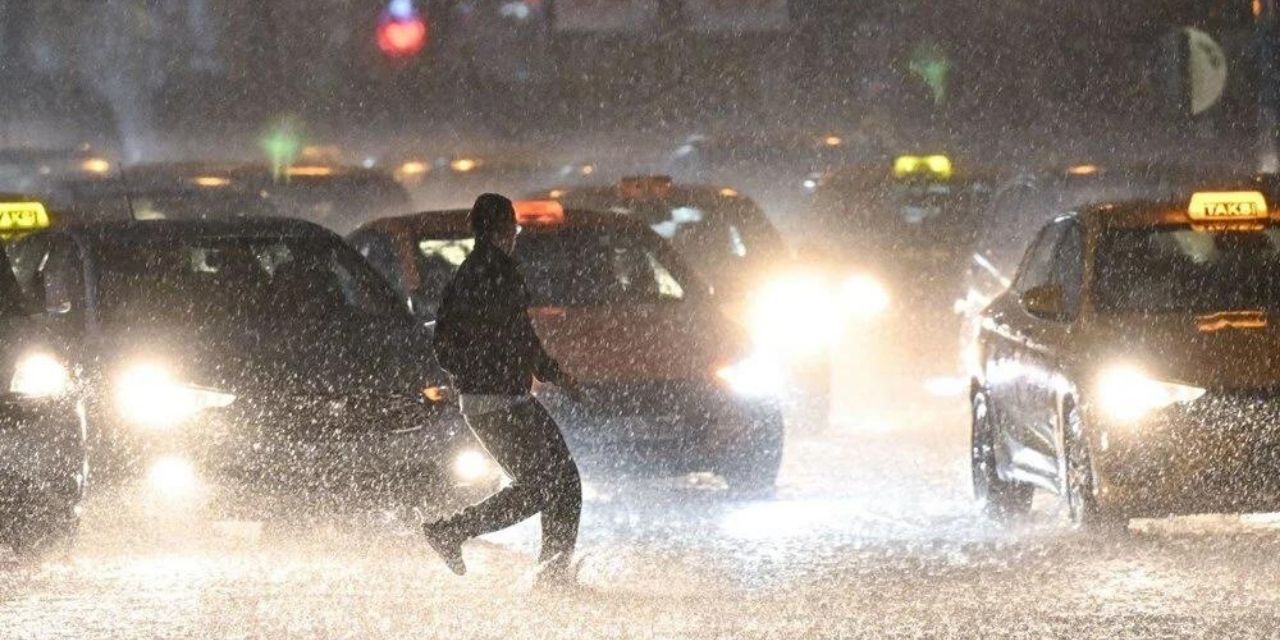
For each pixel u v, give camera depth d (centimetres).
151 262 3634
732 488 3962
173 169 7306
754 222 5012
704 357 3891
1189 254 3538
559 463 2858
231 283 3616
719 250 4928
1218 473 3188
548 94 13350
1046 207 5681
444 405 3297
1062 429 3347
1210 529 3469
